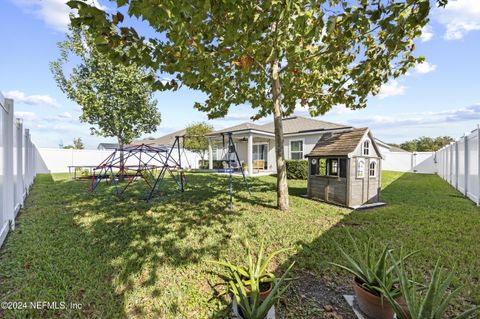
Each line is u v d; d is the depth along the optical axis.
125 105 10.17
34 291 2.31
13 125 4.17
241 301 1.97
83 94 9.69
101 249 3.31
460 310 2.08
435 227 4.28
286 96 6.09
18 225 4.29
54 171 16.80
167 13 2.19
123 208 5.64
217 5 2.56
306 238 3.78
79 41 9.54
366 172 6.33
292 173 12.95
